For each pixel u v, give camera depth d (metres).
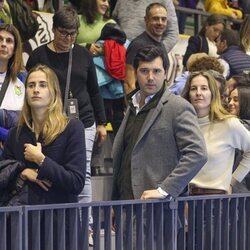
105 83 20.89
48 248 11.97
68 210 12.29
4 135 15.63
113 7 25.03
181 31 29.50
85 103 18.08
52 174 12.49
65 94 17.75
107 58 20.88
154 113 13.45
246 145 15.27
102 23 21.80
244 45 22.81
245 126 16.69
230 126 15.03
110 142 22.23
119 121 21.59
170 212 13.20
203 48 24.31
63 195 12.90
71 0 23.14
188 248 13.77
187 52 24.50
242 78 18.25
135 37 22.95
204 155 13.05
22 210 11.64
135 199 13.21
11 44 16.31
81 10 21.72
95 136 18.84
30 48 21.84
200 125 15.24
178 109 13.29
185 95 15.48
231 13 30.89
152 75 13.50
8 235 11.87
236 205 14.54
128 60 20.36
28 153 12.60
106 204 12.61
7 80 16.38
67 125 12.99
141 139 13.48
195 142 13.04
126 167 13.86
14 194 12.86
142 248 13.00
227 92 18.02
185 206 13.63
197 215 13.88
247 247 14.90
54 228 12.19
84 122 17.98
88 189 18.02
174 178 12.93
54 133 12.86
